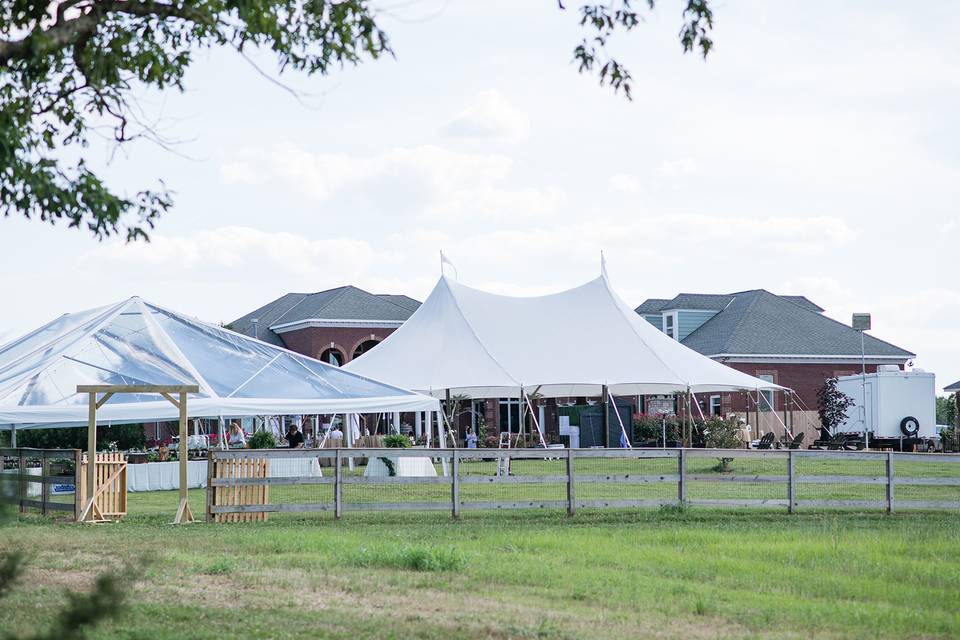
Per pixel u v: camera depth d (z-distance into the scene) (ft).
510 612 31.24
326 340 196.75
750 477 65.05
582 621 30.07
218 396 81.35
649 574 39.47
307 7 36.60
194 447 115.44
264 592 34.45
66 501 75.46
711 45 38.91
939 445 147.13
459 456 62.85
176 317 90.58
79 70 37.06
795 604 33.27
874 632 29.32
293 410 83.82
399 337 134.10
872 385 146.20
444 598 33.55
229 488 63.10
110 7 33.50
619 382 124.36
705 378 126.93
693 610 32.17
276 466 95.66
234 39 38.04
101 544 48.49
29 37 31.83
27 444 143.64
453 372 123.65
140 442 147.74
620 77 39.86
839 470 105.29
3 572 24.98
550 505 63.10
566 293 139.95
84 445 145.69
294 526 58.54
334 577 37.60
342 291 204.64
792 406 167.63
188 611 30.68
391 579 37.19
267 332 208.74
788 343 188.03
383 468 95.35
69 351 82.58
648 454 64.13
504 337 129.70
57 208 36.04
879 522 60.08
